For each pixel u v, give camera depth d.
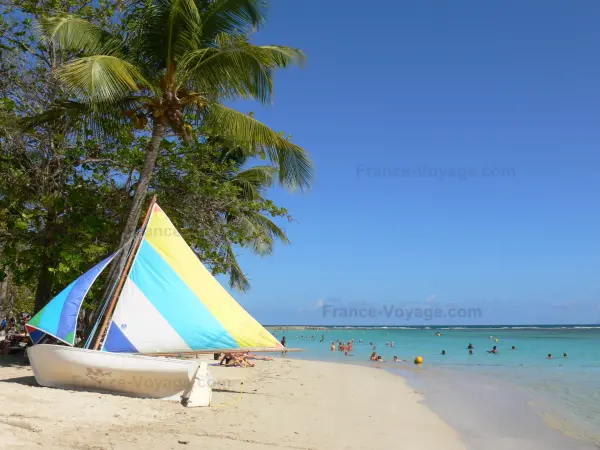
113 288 12.42
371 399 14.24
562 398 16.33
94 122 15.25
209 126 15.80
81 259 14.68
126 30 16.45
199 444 7.34
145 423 8.38
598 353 42.25
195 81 14.80
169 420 8.78
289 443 8.01
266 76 14.17
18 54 16.03
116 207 16.95
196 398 10.30
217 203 18.39
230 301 11.81
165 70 15.33
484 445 9.66
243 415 9.87
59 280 14.98
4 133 14.89
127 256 12.71
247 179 26.23
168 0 14.43
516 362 32.56
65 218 16.23
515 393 17.38
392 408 12.99
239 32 15.09
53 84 15.66
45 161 15.91
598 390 18.25
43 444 6.68
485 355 40.53
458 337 91.75
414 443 9.16
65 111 15.27
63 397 9.36
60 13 14.77
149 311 11.12
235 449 7.28
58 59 16.48
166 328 11.08
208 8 14.98
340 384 17.09
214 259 19.00
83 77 11.99
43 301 16.17
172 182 17.91
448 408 13.84
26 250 15.55
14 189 15.45
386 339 83.06
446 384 19.72
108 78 12.39
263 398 12.47
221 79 14.40
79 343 18.22
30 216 15.06
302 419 10.12
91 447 6.77
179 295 11.40
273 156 15.67
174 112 14.50
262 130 14.93
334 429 9.52
